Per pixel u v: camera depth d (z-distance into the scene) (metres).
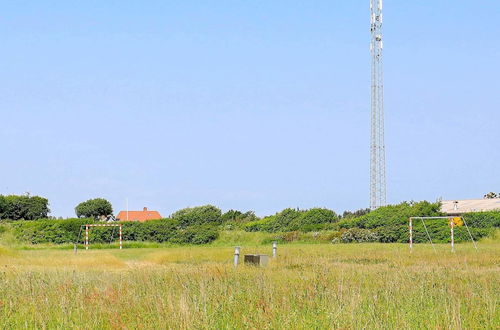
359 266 23.14
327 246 41.94
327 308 11.17
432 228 49.88
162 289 14.45
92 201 91.56
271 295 12.41
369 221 55.91
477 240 48.69
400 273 17.92
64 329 10.42
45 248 49.31
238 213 80.00
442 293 12.88
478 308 11.37
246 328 9.91
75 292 13.78
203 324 9.98
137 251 41.00
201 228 57.84
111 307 11.78
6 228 55.59
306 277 17.91
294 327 9.92
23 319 11.09
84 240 55.72
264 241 55.03
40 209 80.81
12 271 19.61
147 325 10.33
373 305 11.55
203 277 16.08
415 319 10.62
